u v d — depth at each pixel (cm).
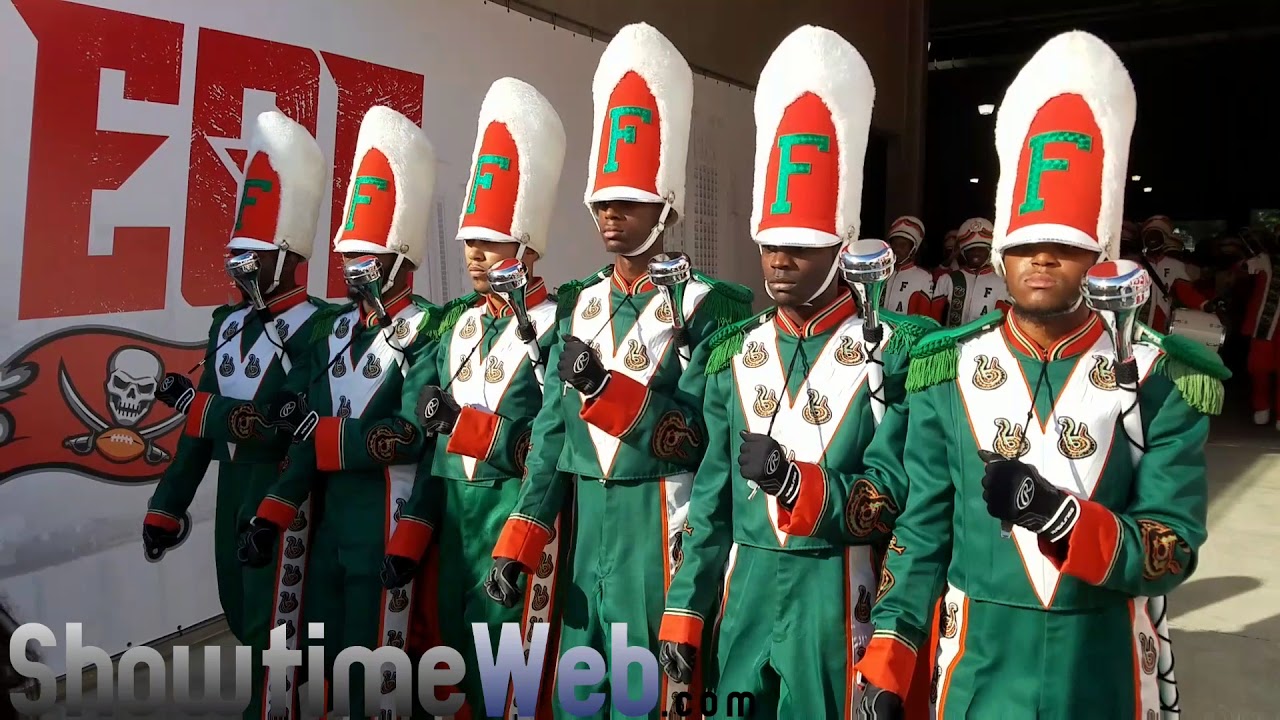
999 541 164
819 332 204
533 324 259
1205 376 157
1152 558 147
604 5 554
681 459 218
